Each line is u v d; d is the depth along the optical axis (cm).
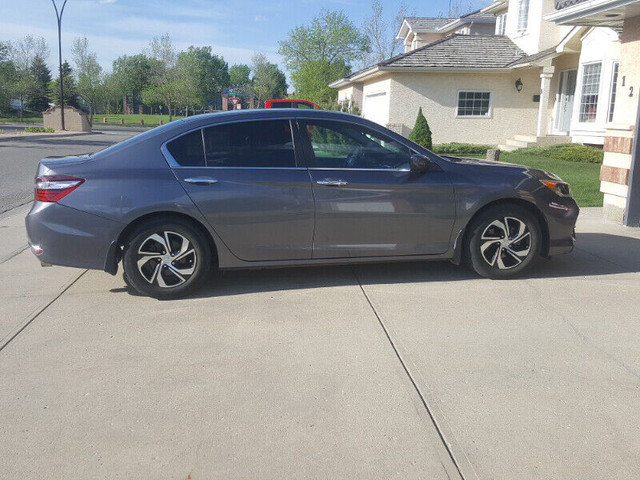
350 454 281
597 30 1780
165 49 6738
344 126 527
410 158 525
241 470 270
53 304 495
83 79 6325
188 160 498
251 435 297
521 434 296
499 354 387
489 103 2262
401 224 525
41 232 482
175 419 313
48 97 7712
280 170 508
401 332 426
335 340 413
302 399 332
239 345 407
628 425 302
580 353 388
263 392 341
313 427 304
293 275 572
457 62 2200
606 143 857
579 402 325
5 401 332
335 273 578
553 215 546
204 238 502
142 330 436
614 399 329
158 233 491
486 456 278
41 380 358
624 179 819
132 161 492
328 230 516
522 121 2280
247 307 483
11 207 1045
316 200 509
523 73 2231
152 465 274
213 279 561
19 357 390
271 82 7888
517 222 544
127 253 488
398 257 535
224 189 493
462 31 3142
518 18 2333
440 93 2248
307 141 518
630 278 555
